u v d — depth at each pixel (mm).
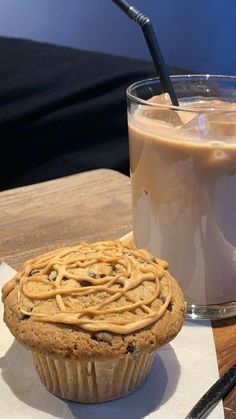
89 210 386
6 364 240
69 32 983
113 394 225
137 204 286
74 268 233
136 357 215
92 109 597
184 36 993
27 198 399
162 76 269
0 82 574
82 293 220
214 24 973
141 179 274
